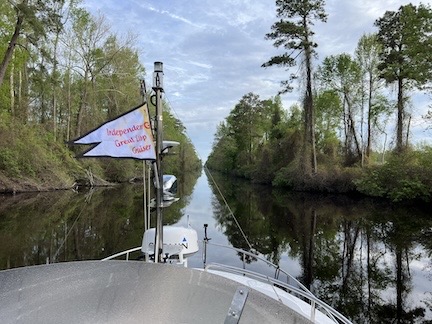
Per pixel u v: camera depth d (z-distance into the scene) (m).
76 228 12.41
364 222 15.16
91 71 34.03
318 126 35.78
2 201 18.72
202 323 1.70
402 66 23.45
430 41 20.47
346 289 7.15
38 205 17.75
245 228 12.99
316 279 7.73
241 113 51.47
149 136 2.44
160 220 2.78
